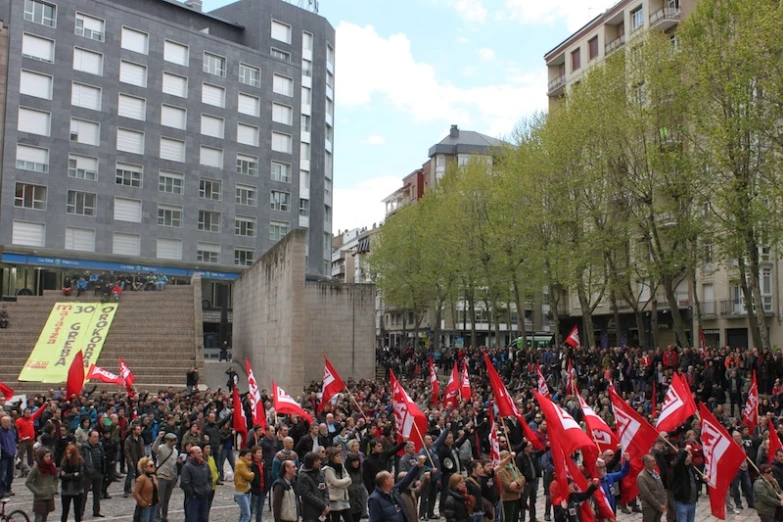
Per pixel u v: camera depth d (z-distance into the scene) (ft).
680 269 104.01
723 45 88.07
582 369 103.86
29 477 41.22
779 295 135.03
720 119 87.61
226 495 56.90
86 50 194.80
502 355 132.16
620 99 111.65
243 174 224.74
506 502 40.93
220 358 166.91
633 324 176.65
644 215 106.11
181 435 60.70
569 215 118.73
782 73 81.41
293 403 54.85
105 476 55.93
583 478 37.96
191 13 232.53
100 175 195.72
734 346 145.18
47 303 144.56
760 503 41.81
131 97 202.90
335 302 134.92
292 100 238.07
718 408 63.87
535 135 134.00
